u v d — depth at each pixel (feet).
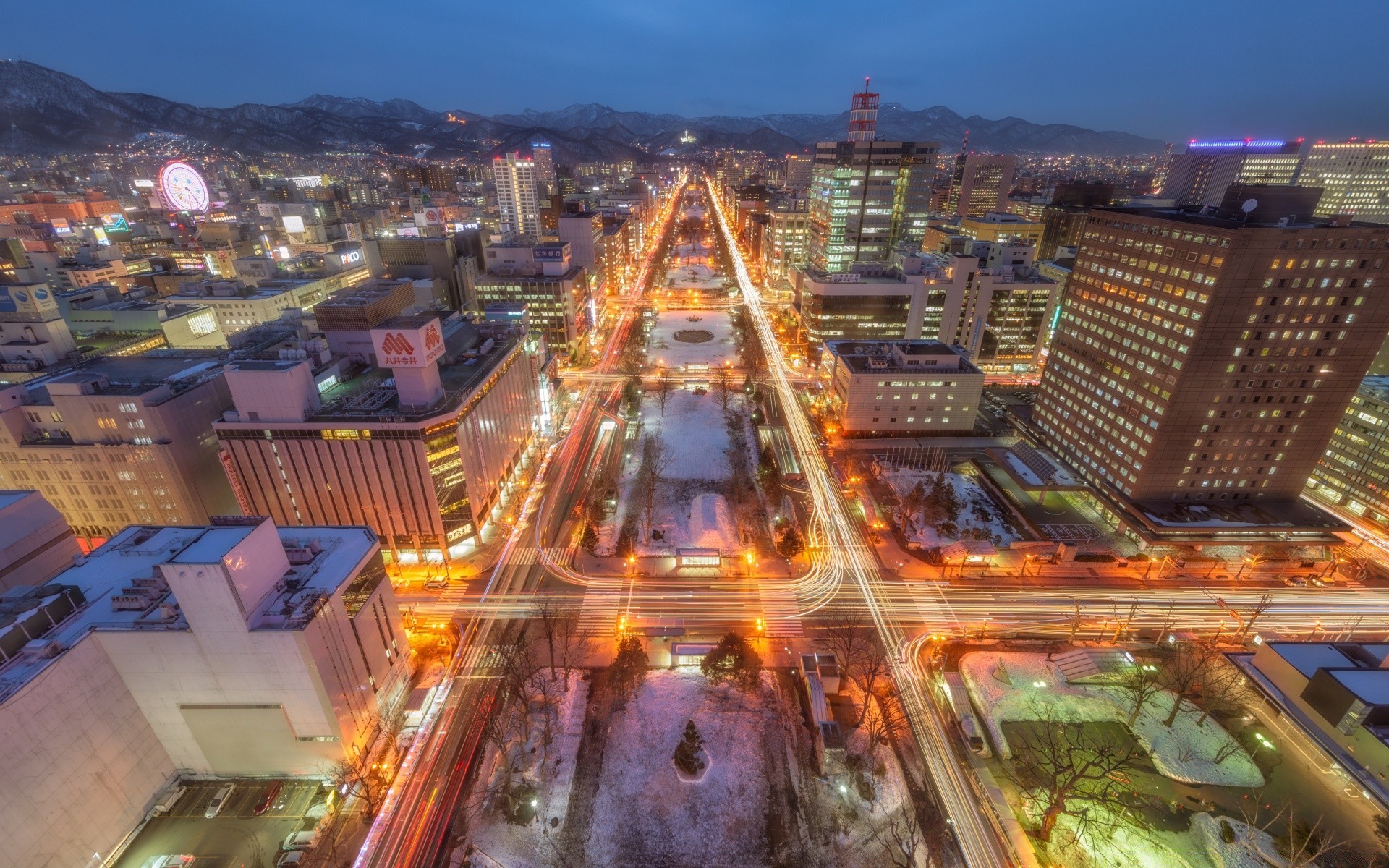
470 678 298.35
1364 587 359.05
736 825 231.71
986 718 274.77
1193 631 325.62
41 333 428.56
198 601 212.23
